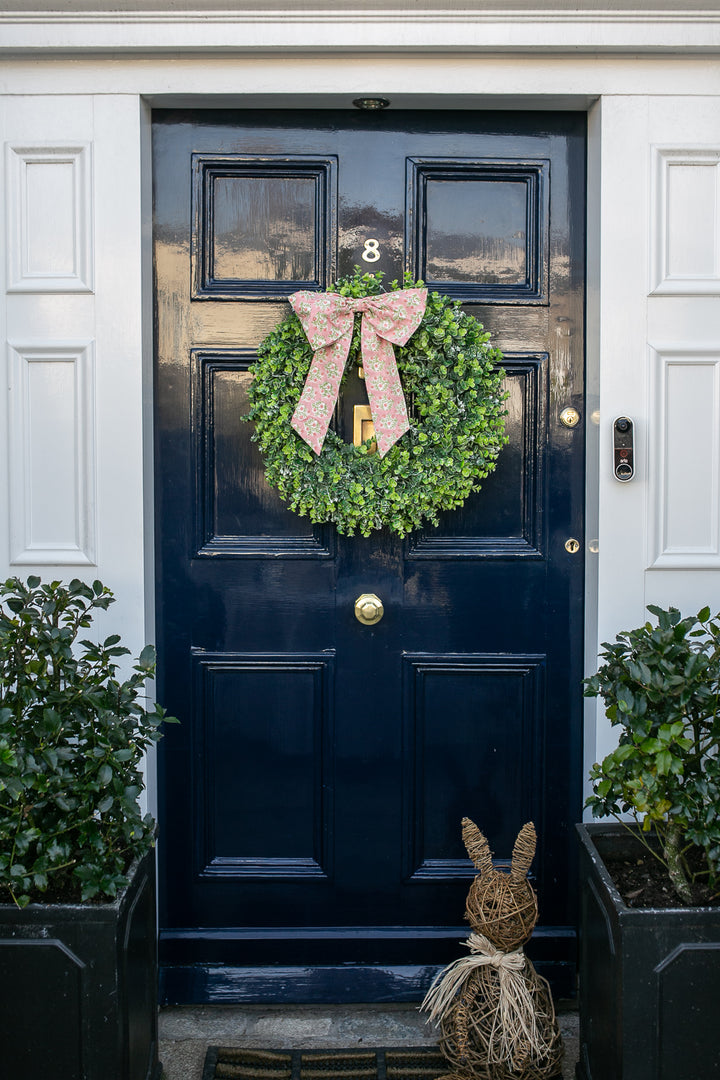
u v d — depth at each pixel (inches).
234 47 99.9
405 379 103.6
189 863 111.6
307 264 109.1
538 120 108.5
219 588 110.7
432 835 112.2
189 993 109.1
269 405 101.8
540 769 111.6
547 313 109.7
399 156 108.3
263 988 109.1
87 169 103.0
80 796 85.4
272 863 111.9
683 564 106.1
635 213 104.4
